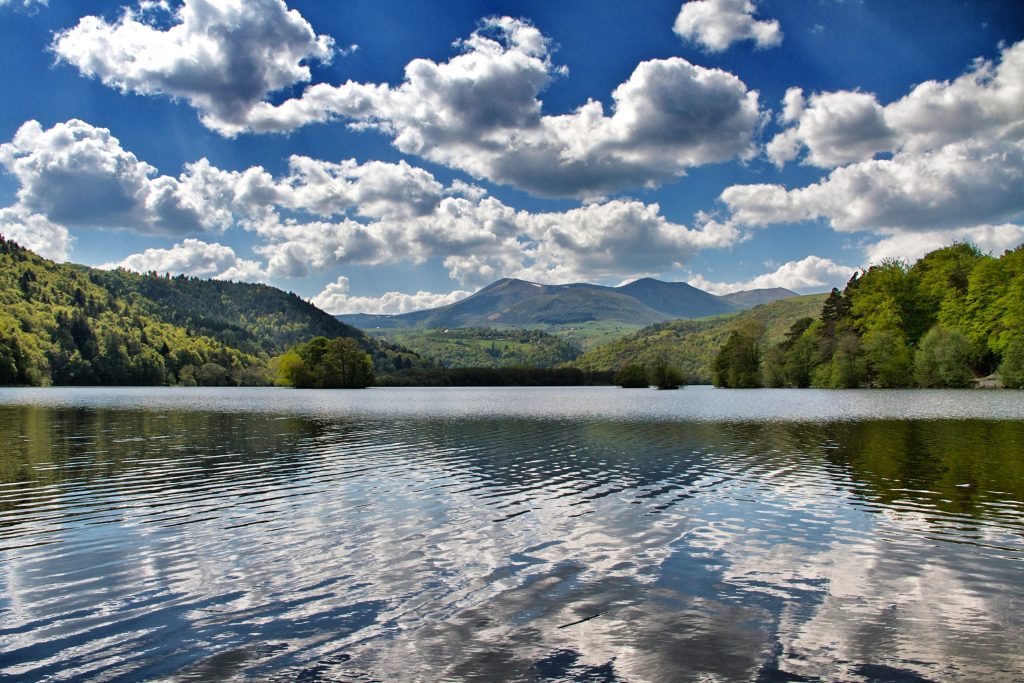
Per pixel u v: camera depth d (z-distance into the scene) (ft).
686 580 41.47
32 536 52.31
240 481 77.05
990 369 370.94
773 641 32.53
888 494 67.82
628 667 29.86
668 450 106.42
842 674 29.19
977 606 37.04
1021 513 59.11
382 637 33.09
